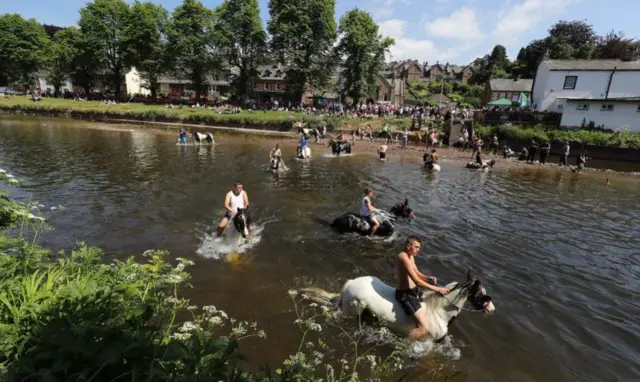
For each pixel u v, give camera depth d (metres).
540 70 44.16
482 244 10.25
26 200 12.32
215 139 35.75
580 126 36.09
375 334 5.77
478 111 41.06
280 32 56.34
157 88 84.62
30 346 2.82
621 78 38.16
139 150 26.02
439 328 5.72
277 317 6.15
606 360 5.53
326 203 13.88
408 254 5.77
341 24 58.47
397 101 87.81
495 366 5.27
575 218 13.68
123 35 64.81
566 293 7.62
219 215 11.59
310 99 78.19
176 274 5.45
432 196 16.08
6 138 29.41
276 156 20.62
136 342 2.67
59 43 79.12
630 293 7.77
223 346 2.98
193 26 62.53
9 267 4.29
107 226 10.13
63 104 57.78
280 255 8.82
